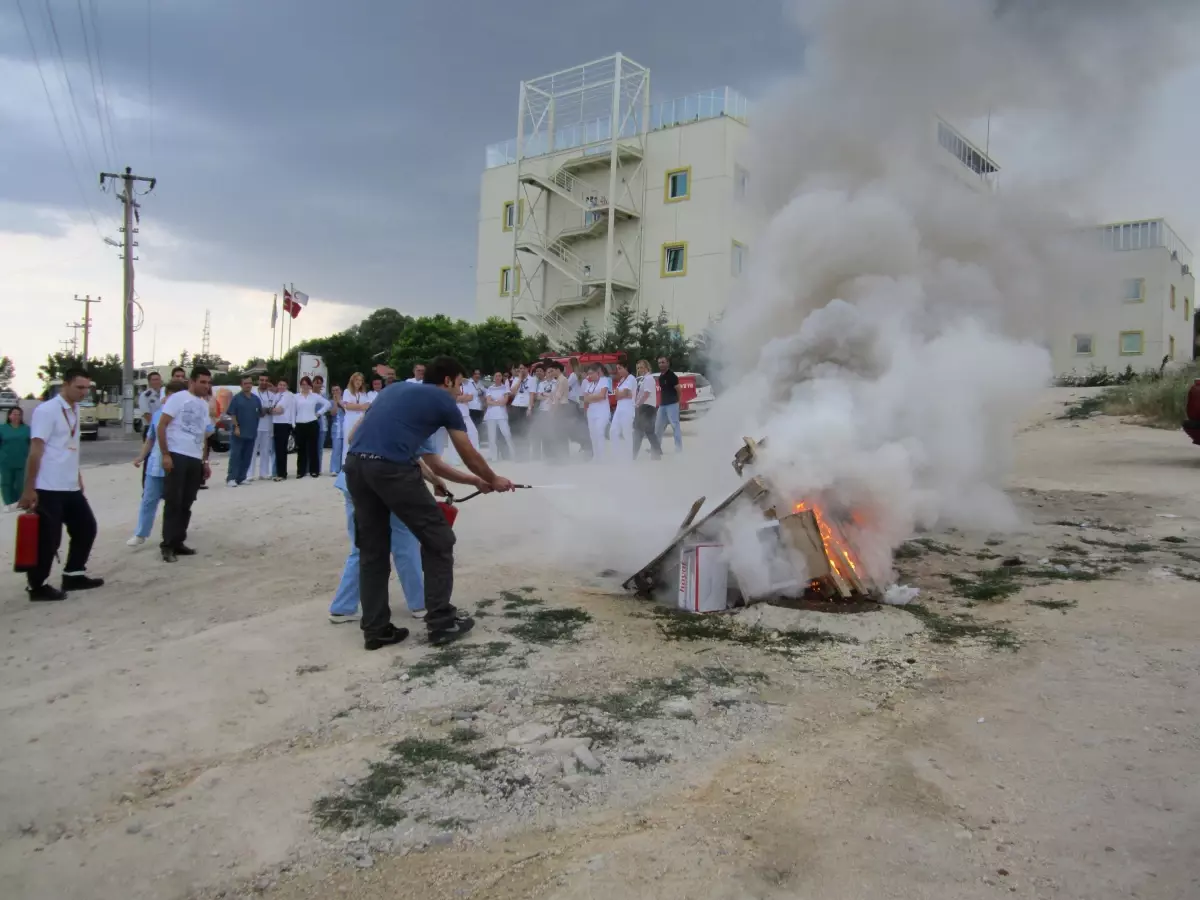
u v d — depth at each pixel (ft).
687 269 111.04
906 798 9.72
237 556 23.94
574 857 8.75
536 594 18.97
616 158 114.21
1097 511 26.21
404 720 12.32
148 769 11.00
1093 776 10.04
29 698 13.39
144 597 19.81
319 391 53.83
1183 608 16.06
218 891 8.39
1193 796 9.45
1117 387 56.59
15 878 8.61
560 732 11.70
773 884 8.17
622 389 40.06
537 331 130.41
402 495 15.20
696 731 11.66
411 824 9.48
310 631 16.57
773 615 16.35
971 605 17.30
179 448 23.48
